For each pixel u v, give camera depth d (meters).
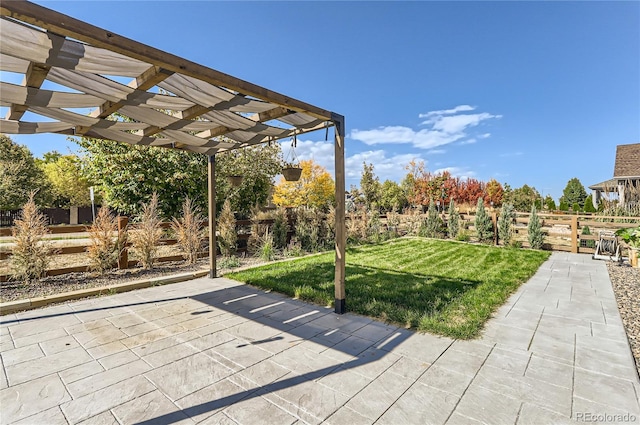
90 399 2.14
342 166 3.81
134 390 2.25
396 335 3.21
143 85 2.57
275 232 8.55
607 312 3.88
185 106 3.33
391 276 5.58
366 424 1.89
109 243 5.59
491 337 3.15
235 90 2.69
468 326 3.32
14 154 17.77
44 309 4.00
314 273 5.75
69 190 19.81
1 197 15.95
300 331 3.33
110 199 8.58
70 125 3.78
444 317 3.60
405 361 2.67
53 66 2.22
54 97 2.82
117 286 4.79
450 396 2.17
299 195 20.20
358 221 10.80
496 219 10.17
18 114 3.19
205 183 9.66
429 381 2.36
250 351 2.87
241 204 12.02
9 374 2.46
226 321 3.61
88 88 2.70
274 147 12.90
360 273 5.82
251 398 2.16
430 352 2.84
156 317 3.74
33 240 4.86
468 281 5.22
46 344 3.00
